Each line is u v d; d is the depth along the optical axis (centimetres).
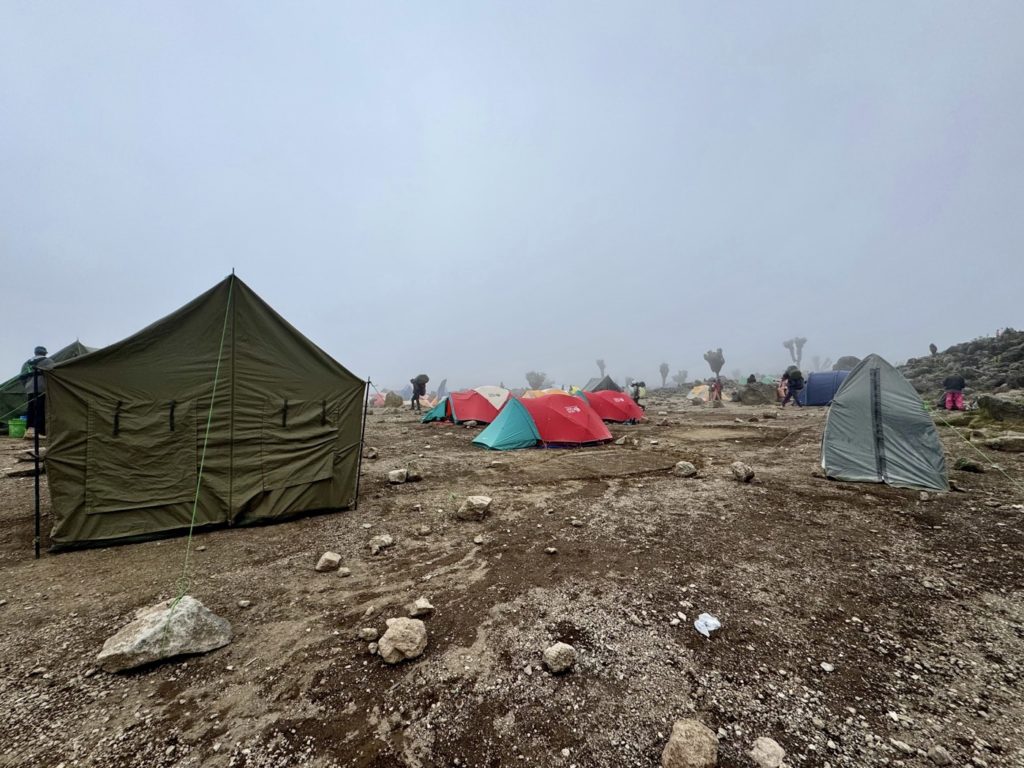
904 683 267
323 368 637
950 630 323
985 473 783
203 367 558
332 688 267
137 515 520
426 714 246
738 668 282
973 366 2872
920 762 211
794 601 368
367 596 385
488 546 503
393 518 608
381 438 1451
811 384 2625
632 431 1616
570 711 248
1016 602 360
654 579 411
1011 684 264
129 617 348
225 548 497
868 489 712
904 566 432
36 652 300
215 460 562
